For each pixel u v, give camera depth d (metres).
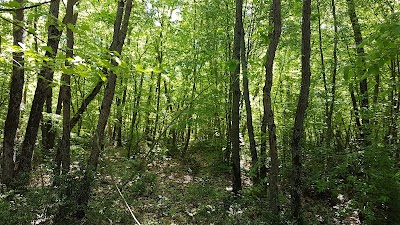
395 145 8.31
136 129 15.79
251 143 10.05
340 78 12.09
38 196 6.59
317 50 12.53
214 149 14.99
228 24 12.12
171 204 8.70
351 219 8.70
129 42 14.72
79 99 13.99
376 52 2.91
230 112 13.59
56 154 9.55
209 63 14.08
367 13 10.84
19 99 8.50
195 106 12.55
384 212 7.59
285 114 11.66
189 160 15.25
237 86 10.27
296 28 10.50
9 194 6.72
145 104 14.10
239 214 7.26
